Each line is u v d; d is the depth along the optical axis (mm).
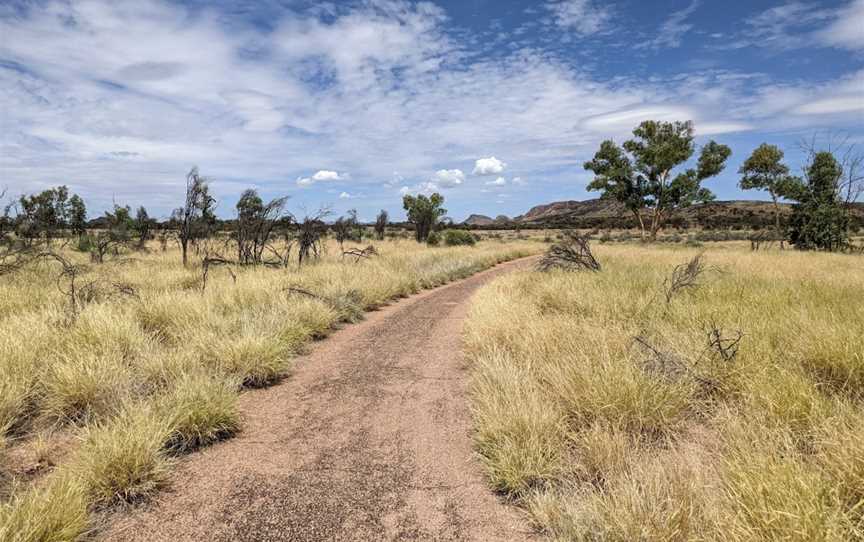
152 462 3264
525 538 2674
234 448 3822
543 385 4488
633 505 2533
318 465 3533
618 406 3771
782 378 3934
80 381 4281
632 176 42281
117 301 7621
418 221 37688
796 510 2330
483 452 3643
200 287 9719
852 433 2959
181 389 4242
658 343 5469
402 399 4934
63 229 25516
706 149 40500
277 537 2674
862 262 15734
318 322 7828
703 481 2889
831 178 26547
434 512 2932
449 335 7910
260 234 15641
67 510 2596
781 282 9508
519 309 7617
